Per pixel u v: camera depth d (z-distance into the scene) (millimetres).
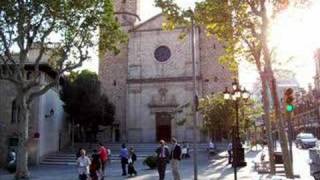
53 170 33688
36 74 27906
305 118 99250
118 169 32094
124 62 59500
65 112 50094
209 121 40000
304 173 25453
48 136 43031
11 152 36781
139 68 57594
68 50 27719
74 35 27641
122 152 27328
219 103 39656
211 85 56375
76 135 54656
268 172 24719
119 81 59281
